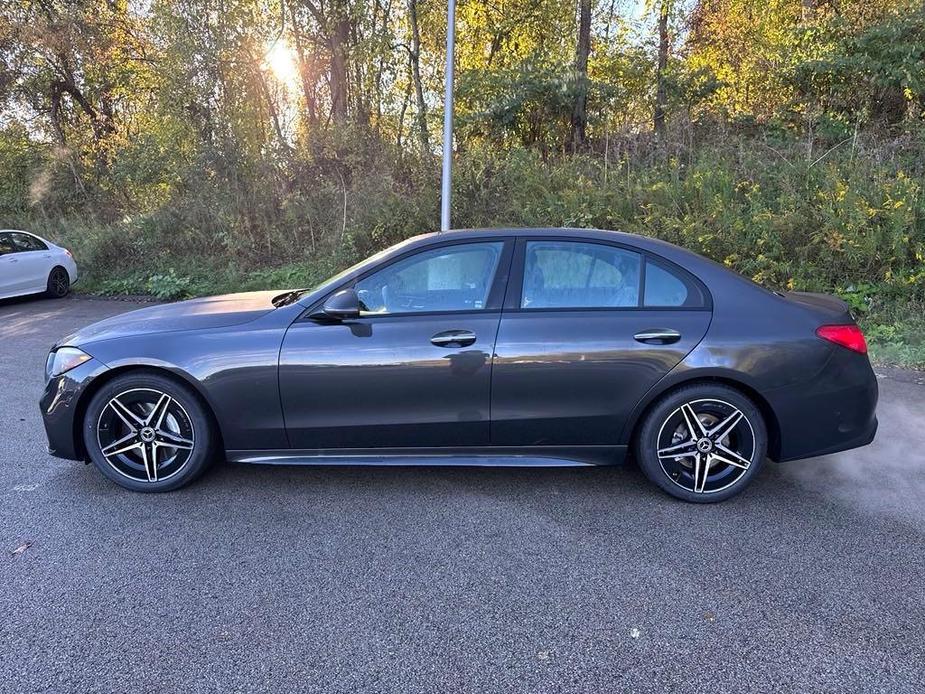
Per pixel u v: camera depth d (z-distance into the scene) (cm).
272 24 1445
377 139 1350
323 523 329
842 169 895
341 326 342
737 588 271
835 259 779
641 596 266
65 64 1798
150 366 345
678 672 223
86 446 357
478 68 1512
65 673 224
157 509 344
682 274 345
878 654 230
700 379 338
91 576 283
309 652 235
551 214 1024
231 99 1401
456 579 280
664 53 1565
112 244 1330
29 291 1127
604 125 1370
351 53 1444
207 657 232
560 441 346
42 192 1784
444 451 351
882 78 1127
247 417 344
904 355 622
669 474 346
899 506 343
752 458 342
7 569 288
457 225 1097
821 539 310
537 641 240
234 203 1301
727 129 1234
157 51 1516
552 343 334
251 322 349
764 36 1382
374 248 1141
